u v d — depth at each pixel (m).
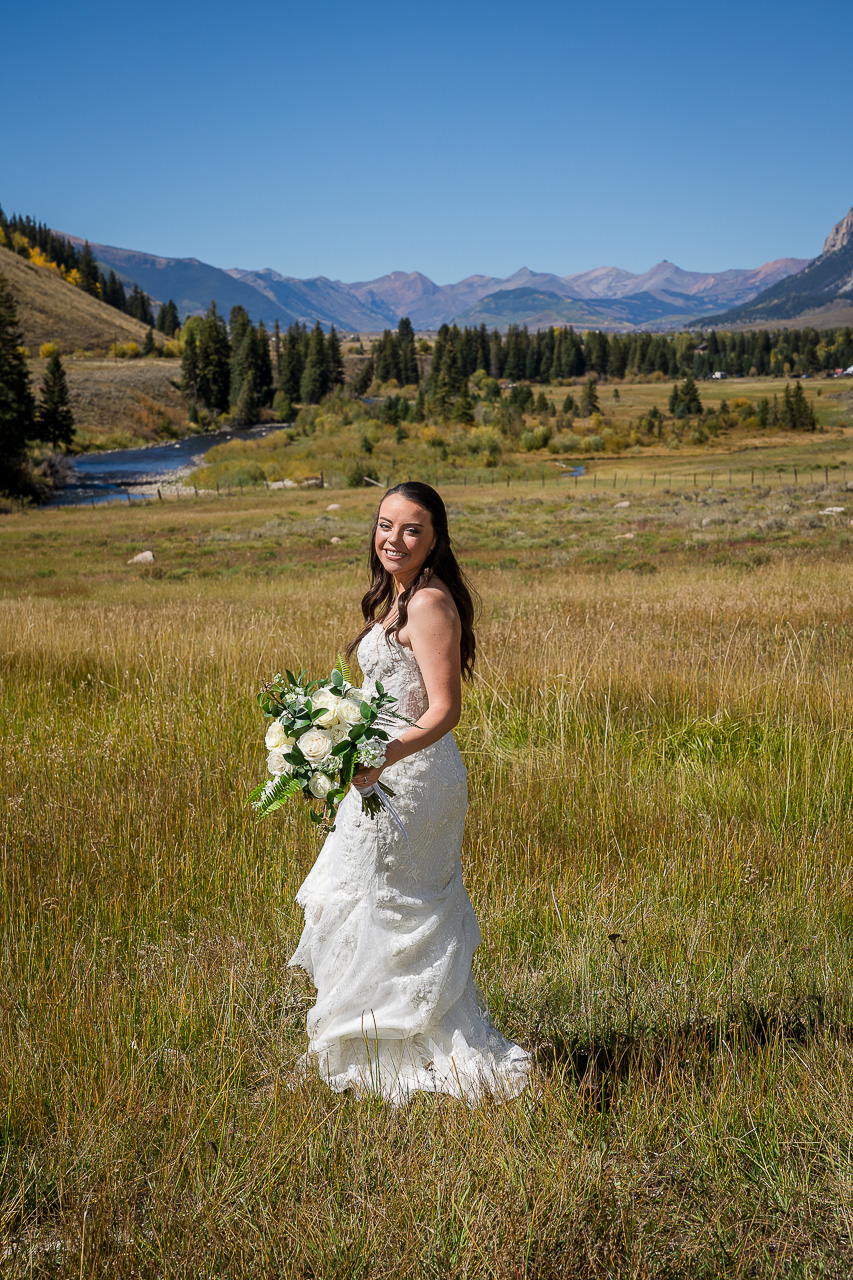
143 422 114.44
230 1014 2.72
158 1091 2.41
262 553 29.52
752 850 3.98
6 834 4.06
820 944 3.23
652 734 5.82
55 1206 2.10
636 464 83.81
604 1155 2.17
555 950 3.21
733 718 5.94
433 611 2.37
